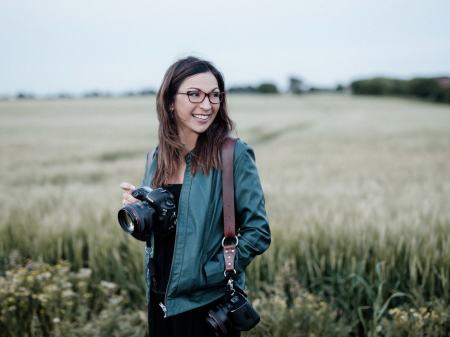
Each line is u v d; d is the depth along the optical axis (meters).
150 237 1.27
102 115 30.42
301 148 13.23
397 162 9.44
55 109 35.44
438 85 57.56
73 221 3.39
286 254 2.79
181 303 1.16
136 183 6.89
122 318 2.13
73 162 10.23
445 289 2.23
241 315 1.16
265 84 81.31
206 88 1.17
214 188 1.20
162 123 1.27
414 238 2.59
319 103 51.50
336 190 5.54
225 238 1.18
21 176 7.59
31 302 2.26
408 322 1.89
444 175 7.31
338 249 2.80
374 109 41.53
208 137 1.23
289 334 1.94
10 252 3.01
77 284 2.43
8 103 43.16
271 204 4.50
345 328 2.04
